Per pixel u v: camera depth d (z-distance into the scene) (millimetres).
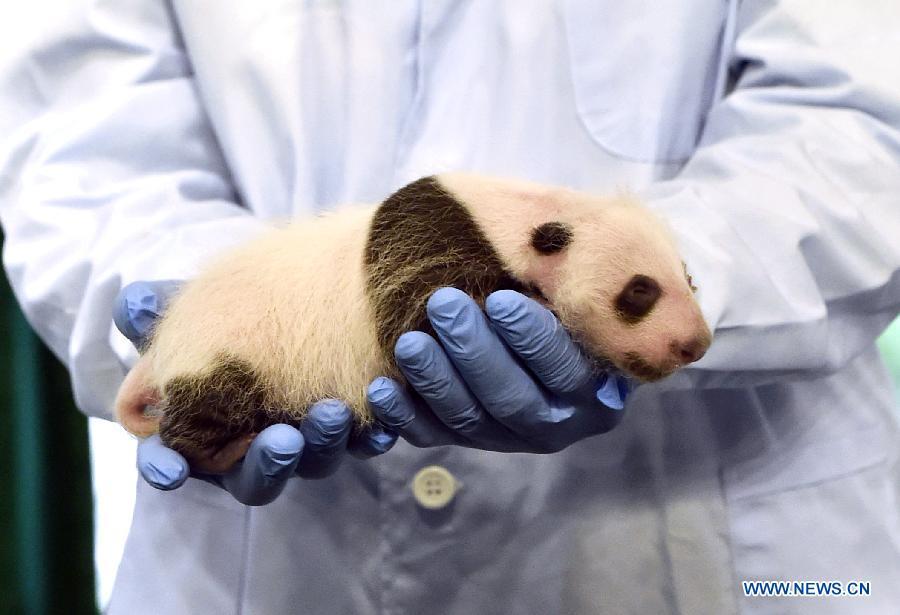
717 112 619
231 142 631
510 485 574
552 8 621
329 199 630
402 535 577
